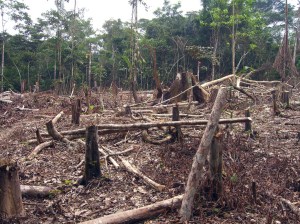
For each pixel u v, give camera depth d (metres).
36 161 6.68
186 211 4.06
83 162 6.46
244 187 4.71
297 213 4.14
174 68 33.16
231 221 4.10
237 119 7.35
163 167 6.06
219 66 31.84
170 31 35.16
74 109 10.32
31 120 12.34
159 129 8.91
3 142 8.77
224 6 24.39
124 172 6.00
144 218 4.12
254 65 31.08
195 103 13.57
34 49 40.25
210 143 3.96
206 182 4.44
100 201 4.88
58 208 4.51
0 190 3.96
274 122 10.30
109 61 37.78
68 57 34.88
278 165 5.91
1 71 33.47
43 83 35.72
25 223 4.15
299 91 18.25
